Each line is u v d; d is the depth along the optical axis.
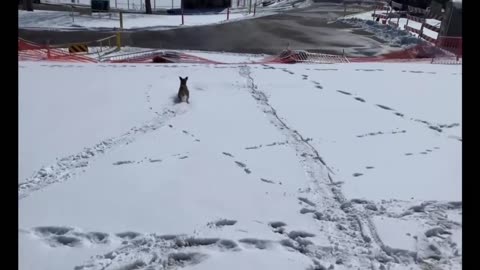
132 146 7.29
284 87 11.75
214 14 35.62
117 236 4.53
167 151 7.06
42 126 8.16
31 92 10.59
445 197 5.31
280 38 24.81
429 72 13.84
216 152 7.04
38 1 39.62
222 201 5.30
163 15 34.16
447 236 4.50
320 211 5.07
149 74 13.16
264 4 45.09
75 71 13.37
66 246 4.37
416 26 27.64
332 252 4.29
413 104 10.10
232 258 4.17
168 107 9.66
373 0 44.69
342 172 6.21
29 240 4.42
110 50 20.53
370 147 7.28
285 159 6.78
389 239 4.43
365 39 24.92
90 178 5.98
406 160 6.66
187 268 4.06
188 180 5.90
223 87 11.79
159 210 5.04
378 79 12.79
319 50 21.75
